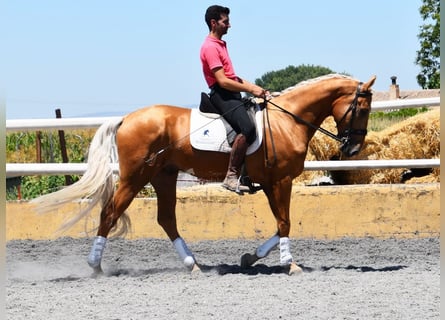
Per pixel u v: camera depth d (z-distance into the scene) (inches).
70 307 276.4
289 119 353.4
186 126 354.3
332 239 450.3
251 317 254.2
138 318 255.3
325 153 506.9
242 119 345.7
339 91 353.4
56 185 560.1
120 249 430.3
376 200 452.8
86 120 435.2
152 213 456.8
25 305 280.5
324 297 287.4
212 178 363.6
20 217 459.2
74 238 456.1
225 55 349.4
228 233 454.9
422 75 1756.9
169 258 408.5
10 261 396.2
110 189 349.7
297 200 454.0
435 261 386.0
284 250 350.9
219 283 325.1
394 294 291.7
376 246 428.1
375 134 518.9
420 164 450.0
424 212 452.8
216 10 347.3
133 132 348.8
